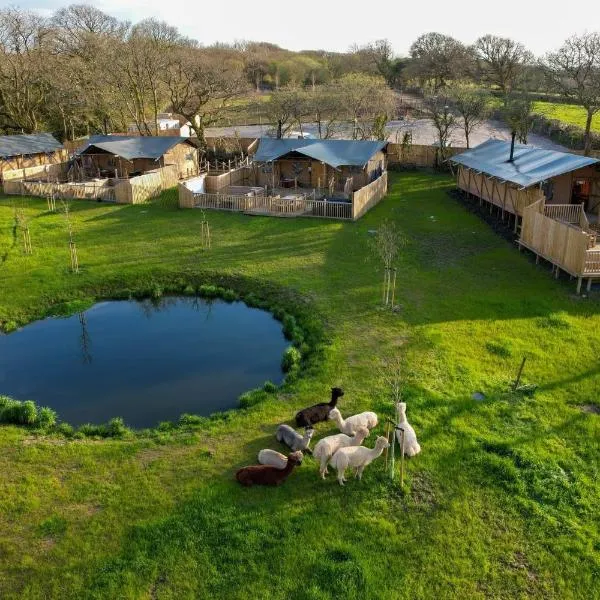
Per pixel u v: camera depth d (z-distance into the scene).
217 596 9.35
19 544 10.47
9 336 20.81
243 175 42.50
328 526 10.74
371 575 9.66
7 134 59.25
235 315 22.44
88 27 67.94
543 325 19.50
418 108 77.00
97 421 15.19
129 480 12.21
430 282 23.66
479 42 78.00
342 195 38.12
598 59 47.06
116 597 9.36
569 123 60.56
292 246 28.47
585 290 22.53
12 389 17.00
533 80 66.25
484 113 53.88
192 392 16.69
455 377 16.11
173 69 56.41
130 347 19.91
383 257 21.92
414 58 96.88
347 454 11.77
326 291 22.86
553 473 12.18
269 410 14.92
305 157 39.91
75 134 63.84
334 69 94.75
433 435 13.52
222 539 10.45
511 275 24.41
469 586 9.55
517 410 14.59
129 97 60.88
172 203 37.38
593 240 25.77
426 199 39.44
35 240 29.73
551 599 9.37
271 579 9.61
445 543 10.41
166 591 9.45
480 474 12.18
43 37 58.94
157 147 43.75
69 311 22.78
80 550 10.30
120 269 25.81
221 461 12.83
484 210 35.53
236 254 27.47
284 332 20.62
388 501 11.45
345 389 15.70
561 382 15.95
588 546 10.35
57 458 13.11
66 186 38.81
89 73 56.88
